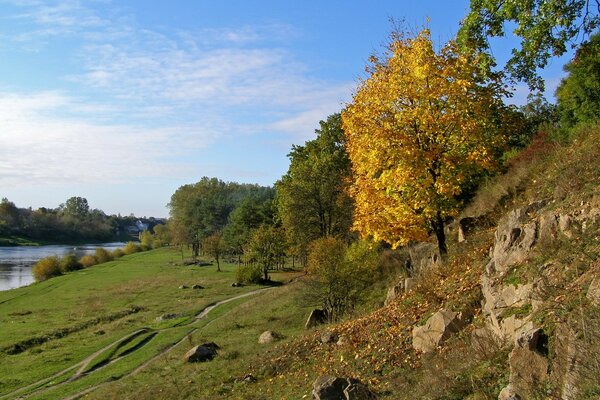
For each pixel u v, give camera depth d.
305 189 48.66
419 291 15.13
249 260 71.69
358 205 18.11
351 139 17.45
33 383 25.83
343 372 12.93
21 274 88.31
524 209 11.70
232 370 18.45
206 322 38.44
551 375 6.49
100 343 33.62
